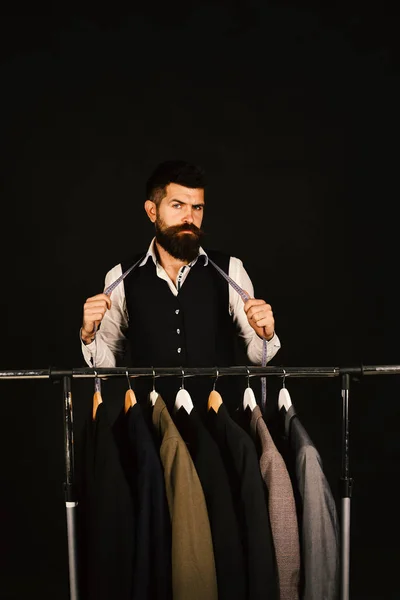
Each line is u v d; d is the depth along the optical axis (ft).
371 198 8.99
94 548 4.78
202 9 8.66
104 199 8.73
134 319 7.02
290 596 4.93
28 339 8.75
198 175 6.56
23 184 8.59
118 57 8.63
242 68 8.75
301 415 9.24
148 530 4.58
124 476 4.70
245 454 4.77
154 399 5.25
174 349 6.89
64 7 8.51
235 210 8.84
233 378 7.22
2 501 8.93
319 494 4.95
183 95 8.71
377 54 8.86
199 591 4.58
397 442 9.27
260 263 8.92
